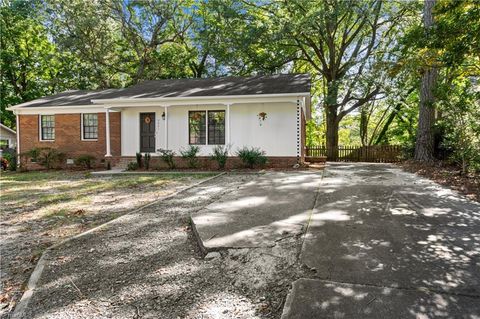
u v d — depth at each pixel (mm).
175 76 23688
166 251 3434
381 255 3006
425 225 3926
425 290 2340
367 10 17156
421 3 16156
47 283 2793
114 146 14156
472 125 7809
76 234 4227
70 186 8617
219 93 12562
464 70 7570
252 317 2158
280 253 3143
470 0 5344
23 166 14797
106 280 2807
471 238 3434
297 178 8492
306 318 2047
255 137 12766
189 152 12422
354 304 2182
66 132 14609
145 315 2242
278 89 12359
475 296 2244
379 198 5582
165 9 21891
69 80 23078
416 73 8078
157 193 7094
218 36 20531
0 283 2902
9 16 21891
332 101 16656
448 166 9969
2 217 5207
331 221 4180
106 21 21078
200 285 2650
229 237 3604
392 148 16781
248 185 7371
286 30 16797
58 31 21516
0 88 23641
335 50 21688
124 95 13891
